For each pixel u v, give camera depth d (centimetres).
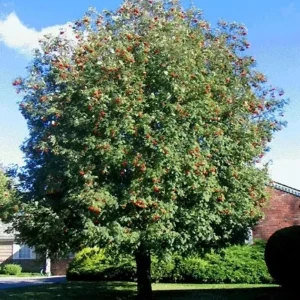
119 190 1227
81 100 1251
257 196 1497
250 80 1563
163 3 1462
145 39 1291
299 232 987
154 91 1264
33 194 1391
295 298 965
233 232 1542
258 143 1495
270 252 998
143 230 1216
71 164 1228
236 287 1780
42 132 1354
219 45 1498
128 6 1409
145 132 1191
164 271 2009
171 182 1202
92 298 1555
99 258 2162
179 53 1257
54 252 1404
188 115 1240
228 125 1400
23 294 1639
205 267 1969
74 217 1334
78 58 1298
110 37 1320
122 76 1231
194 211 1266
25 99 1416
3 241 3241
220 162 1370
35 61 1435
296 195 2256
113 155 1191
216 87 1352
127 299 1538
